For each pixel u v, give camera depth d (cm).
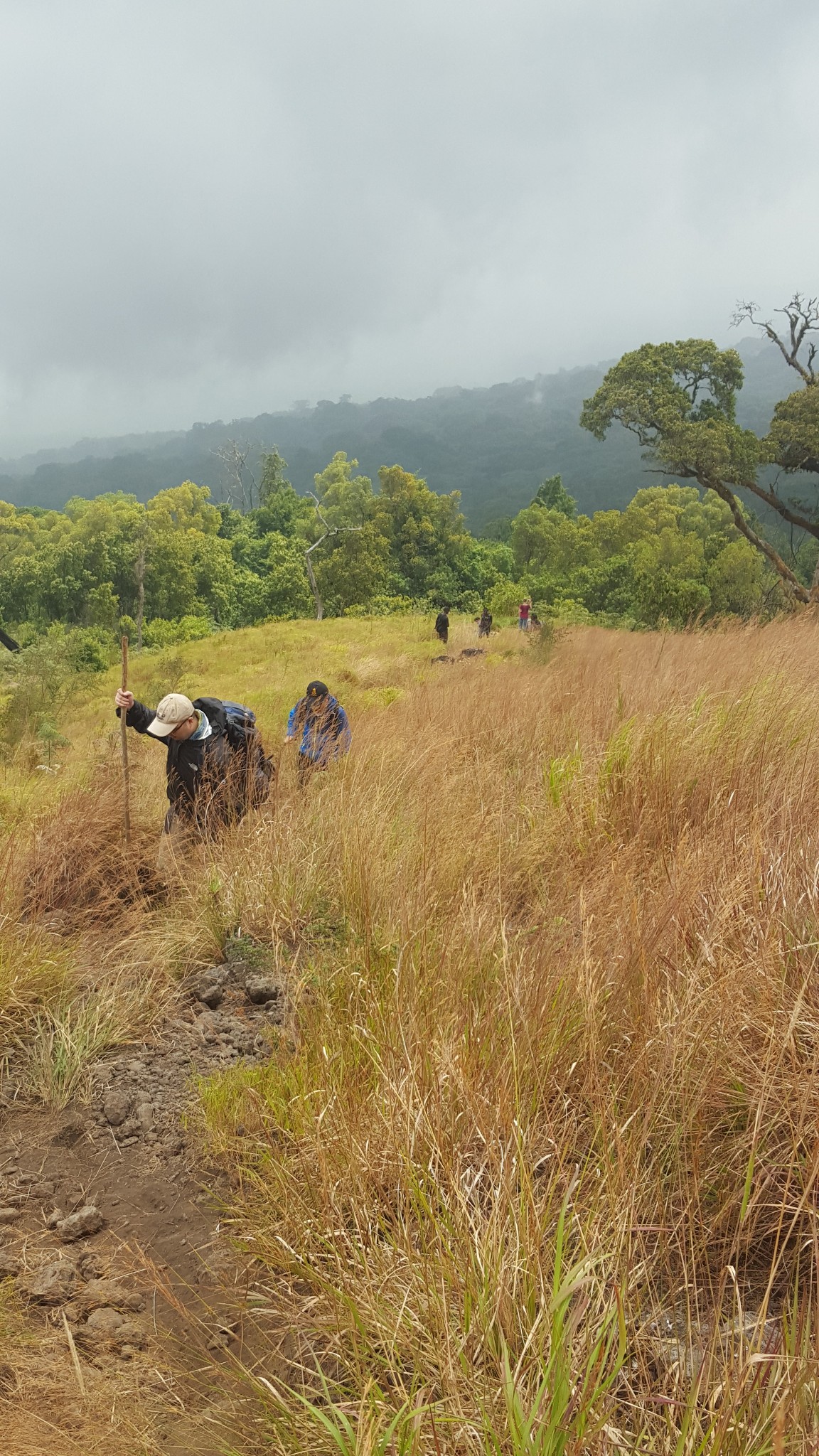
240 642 3170
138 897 452
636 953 275
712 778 444
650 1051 236
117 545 8200
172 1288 224
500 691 793
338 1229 216
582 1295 171
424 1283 191
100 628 4725
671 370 3088
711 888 303
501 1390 161
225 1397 190
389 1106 239
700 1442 147
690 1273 194
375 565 7338
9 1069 326
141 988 371
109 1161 277
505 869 405
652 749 475
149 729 478
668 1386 164
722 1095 226
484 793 504
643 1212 203
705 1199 210
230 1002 365
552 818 452
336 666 2169
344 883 412
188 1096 304
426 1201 206
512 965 296
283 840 454
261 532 13075
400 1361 185
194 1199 257
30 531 11762
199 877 446
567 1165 224
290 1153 251
